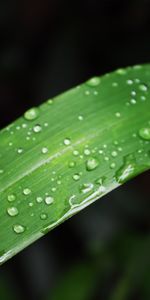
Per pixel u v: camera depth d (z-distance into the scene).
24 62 0.42
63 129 0.17
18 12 0.43
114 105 0.17
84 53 0.38
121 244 0.27
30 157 0.16
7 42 0.42
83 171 0.16
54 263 0.34
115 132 0.17
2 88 0.43
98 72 0.38
